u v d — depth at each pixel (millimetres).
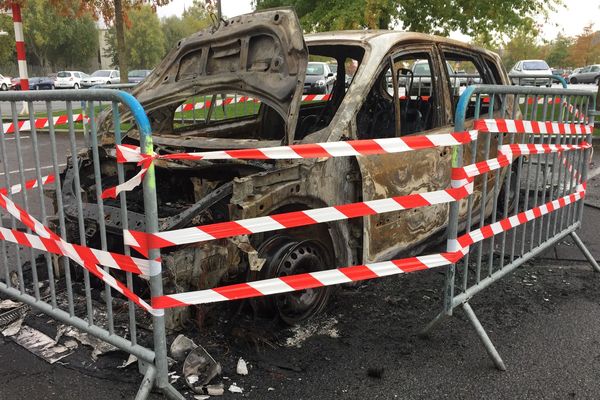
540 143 3889
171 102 4035
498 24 13648
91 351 3115
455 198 2920
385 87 4363
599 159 9906
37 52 64188
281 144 3266
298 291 3381
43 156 10055
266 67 3484
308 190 3168
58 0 11852
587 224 5711
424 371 2932
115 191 2453
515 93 3344
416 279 4195
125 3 12039
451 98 4328
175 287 2908
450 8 13336
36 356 3074
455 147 2895
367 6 11750
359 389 2762
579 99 4270
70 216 3604
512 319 3572
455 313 3641
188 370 2816
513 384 2818
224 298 2619
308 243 3309
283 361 3004
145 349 2596
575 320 3557
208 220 3123
